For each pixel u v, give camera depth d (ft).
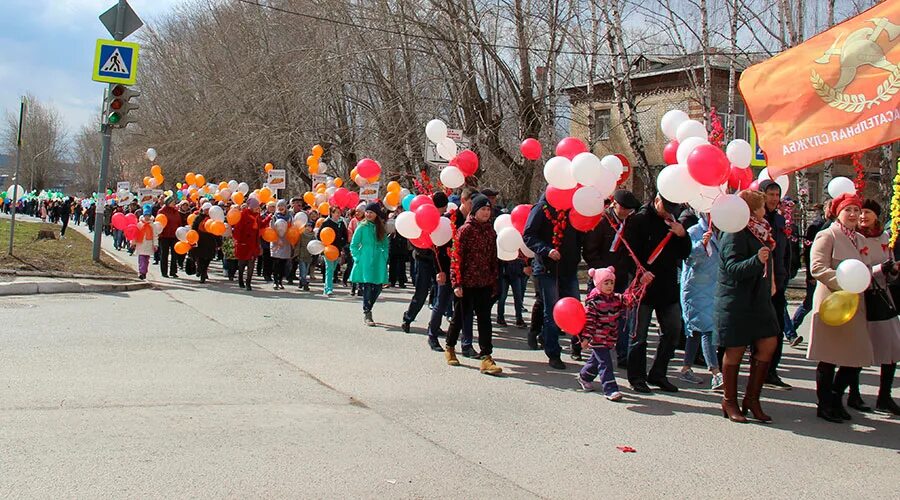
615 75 62.69
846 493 15.16
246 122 95.35
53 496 13.34
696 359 30.07
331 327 35.19
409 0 68.28
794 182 91.04
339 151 89.25
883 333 21.16
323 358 27.45
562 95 68.18
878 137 18.47
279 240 52.65
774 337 20.24
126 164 176.86
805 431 19.83
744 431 19.65
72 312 35.73
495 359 28.99
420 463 16.08
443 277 28.96
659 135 96.84
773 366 25.52
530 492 14.69
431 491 14.44
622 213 25.32
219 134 108.68
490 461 16.46
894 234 20.53
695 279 25.31
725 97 89.04
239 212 51.24
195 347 28.45
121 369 23.88
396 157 74.64
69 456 15.47
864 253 20.98
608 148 99.66
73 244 87.71
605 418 20.57
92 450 15.90
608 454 17.29
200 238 54.65
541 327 31.35
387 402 21.38
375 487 14.51
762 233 20.06
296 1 88.38
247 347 29.04
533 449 17.47
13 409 18.71
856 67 18.98
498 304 38.81
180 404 19.95
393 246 57.11
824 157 19.31
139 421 18.19
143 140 151.12
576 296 27.68
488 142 68.13
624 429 19.51
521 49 65.87
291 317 38.19
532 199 79.25
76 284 44.50
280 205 53.31
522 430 19.03
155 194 81.46
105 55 51.49
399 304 45.78
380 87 75.92
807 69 19.85
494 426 19.30
